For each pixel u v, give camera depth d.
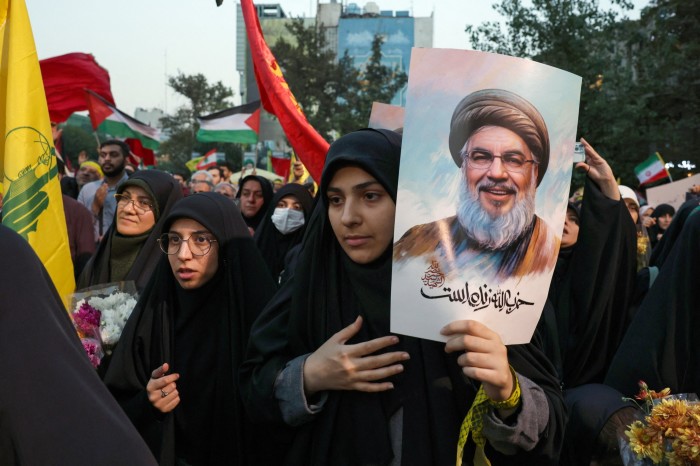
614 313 3.45
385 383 2.00
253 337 2.36
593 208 3.35
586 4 19.42
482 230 1.90
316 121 36.62
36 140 2.97
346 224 2.02
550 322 3.25
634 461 2.31
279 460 2.75
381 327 2.06
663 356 2.64
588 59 18.84
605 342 3.38
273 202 5.70
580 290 3.35
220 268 2.93
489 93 1.89
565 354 3.39
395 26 79.50
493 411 1.94
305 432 2.16
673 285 2.66
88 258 5.16
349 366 2.00
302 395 2.07
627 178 19.06
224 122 12.26
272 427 2.28
